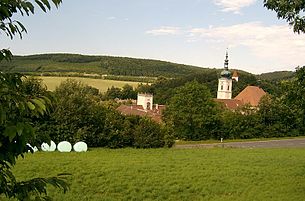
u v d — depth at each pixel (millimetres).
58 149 37750
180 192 20703
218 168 27562
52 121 40594
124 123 46281
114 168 25453
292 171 26938
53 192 18062
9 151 4199
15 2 4191
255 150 44656
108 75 155500
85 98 43656
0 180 4195
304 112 14922
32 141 4527
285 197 19547
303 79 14625
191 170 26422
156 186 21406
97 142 44094
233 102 104750
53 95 4480
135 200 18828
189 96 71312
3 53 4293
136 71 177250
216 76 133000
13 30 4242
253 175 25234
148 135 46531
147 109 99000
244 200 19047
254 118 73188
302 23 13609
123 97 128125
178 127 71562
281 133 74438
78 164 26281
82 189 20031
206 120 70312
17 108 4004
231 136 72188
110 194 19641
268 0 13891
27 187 4559
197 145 57531
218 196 20109
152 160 31062
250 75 138125
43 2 4102
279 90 15867
